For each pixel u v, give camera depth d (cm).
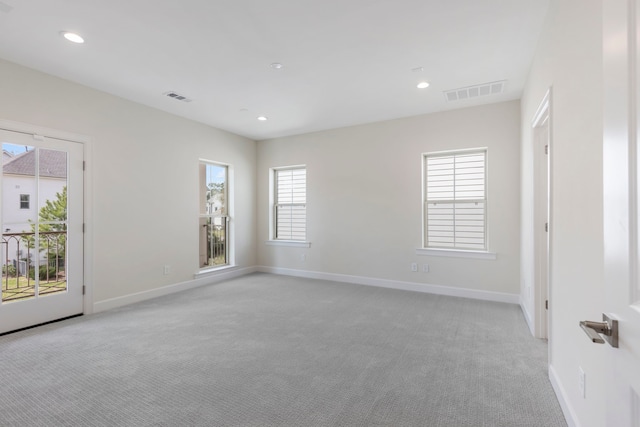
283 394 198
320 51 283
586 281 146
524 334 293
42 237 321
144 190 413
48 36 257
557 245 196
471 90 367
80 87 348
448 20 238
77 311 347
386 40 266
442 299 411
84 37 259
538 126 284
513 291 395
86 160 354
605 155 82
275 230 604
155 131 427
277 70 319
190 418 175
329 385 208
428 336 289
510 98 392
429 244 455
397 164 470
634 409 69
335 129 524
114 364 237
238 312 360
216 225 541
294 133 557
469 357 247
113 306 377
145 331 303
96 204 362
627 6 70
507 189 398
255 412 180
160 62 302
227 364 237
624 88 71
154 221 425
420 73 325
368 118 470
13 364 236
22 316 306
